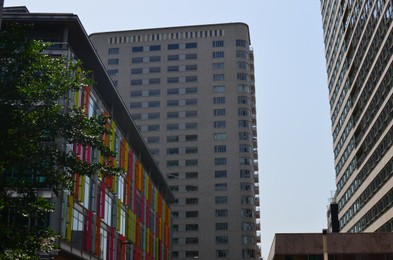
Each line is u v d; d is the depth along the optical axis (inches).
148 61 5162.4
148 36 5236.2
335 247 2016.5
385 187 2332.7
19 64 682.8
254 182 4940.9
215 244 4485.7
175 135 4894.2
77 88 743.7
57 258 1421.0
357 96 2910.9
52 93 706.8
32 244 659.4
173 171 4781.0
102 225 1781.5
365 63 2684.5
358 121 2906.0
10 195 690.8
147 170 2704.2
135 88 5098.4
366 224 2765.7
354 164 3061.0
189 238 4542.3
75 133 723.4
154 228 2753.4
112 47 5251.0
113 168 768.9
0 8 555.8
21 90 666.8
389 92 2223.2
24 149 663.1
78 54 1716.3
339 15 3415.4
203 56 5103.3
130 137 2305.6
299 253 2026.3
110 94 1942.7
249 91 5002.5
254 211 4626.0
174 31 5211.6
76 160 738.8
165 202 3166.8
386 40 2250.2
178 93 5022.1
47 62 714.8
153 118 4980.3
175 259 4495.6
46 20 1551.4
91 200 1657.2
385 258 1987.0
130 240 2148.1
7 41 676.7
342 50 3334.2
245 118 4867.1
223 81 4995.1
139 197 2404.0
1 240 630.5
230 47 5098.4
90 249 1610.5
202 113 4923.7
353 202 3120.1
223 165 4729.3
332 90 3799.2
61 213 1362.0
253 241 4490.7
